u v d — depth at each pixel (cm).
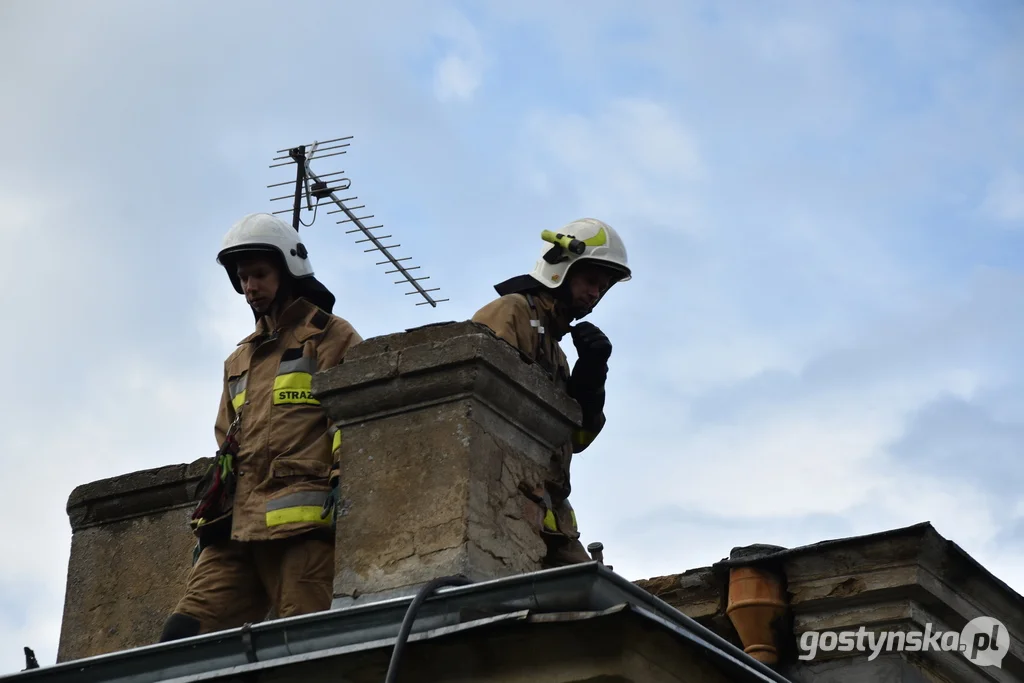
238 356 955
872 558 936
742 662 754
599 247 997
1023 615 977
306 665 744
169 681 769
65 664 789
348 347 929
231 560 915
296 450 904
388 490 832
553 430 880
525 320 959
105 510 1054
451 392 837
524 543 842
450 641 717
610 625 688
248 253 953
